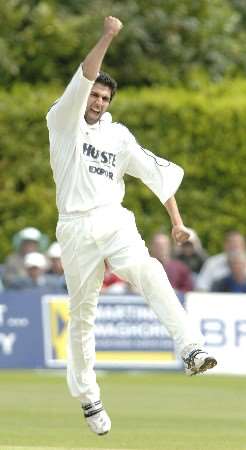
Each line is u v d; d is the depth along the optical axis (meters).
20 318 52.84
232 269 54.44
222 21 74.50
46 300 52.91
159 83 72.19
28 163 65.88
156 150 65.88
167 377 52.53
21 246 56.38
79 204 27.02
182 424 36.16
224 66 73.69
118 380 51.03
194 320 53.09
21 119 65.69
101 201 27.06
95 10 72.00
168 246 54.72
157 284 26.42
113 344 53.09
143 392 46.28
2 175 66.00
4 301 52.78
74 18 71.50
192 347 25.88
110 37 25.80
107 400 43.34
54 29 70.75
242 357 53.16
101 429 27.98
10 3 70.44
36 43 70.81
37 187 65.88
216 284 54.44
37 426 34.84
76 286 27.44
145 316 53.22
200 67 73.00
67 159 26.98
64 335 52.91
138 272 26.59
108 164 27.27
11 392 45.62
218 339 53.16
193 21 73.44
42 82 71.06
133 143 27.61
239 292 54.22
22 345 52.78
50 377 52.09
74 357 27.89
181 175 27.91
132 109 65.81
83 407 28.11
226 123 66.19
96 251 27.03
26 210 65.88
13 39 70.81
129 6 72.44
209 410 40.41
